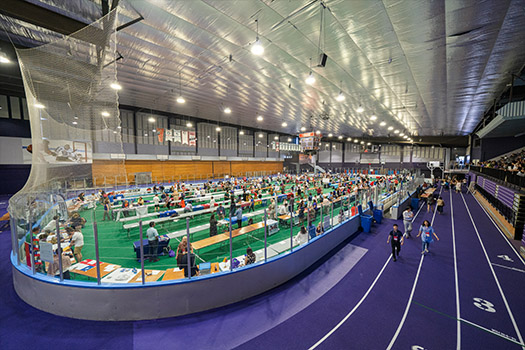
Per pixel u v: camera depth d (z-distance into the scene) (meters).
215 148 37.75
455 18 7.14
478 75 12.02
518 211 11.89
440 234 12.90
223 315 5.72
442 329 5.41
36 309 5.66
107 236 10.02
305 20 7.56
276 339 5.00
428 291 7.04
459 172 43.81
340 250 10.17
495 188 17.66
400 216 16.72
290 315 5.80
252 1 6.61
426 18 7.19
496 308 6.25
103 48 6.16
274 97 18.05
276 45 9.48
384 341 5.00
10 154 21.94
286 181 34.38
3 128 21.62
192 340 4.89
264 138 48.00
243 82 14.58
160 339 4.89
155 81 14.57
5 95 21.45
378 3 6.56
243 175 43.00
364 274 8.06
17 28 8.02
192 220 13.02
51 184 7.87
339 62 10.82
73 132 8.09
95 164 8.80
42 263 5.83
